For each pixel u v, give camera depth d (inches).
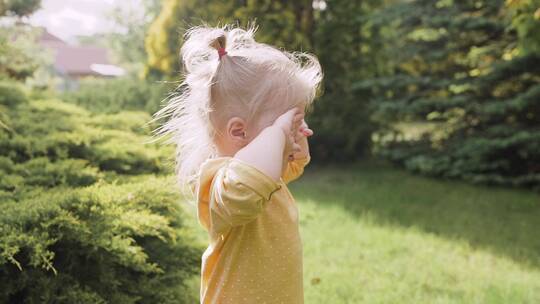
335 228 189.9
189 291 116.4
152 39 324.2
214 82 61.6
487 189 253.0
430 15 277.7
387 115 295.9
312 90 62.8
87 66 1262.3
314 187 261.3
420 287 137.6
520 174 261.3
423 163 276.7
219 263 62.0
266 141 54.8
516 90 269.1
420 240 177.5
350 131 312.0
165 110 70.2
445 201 232.4
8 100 190.4
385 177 283.3
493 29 268.1
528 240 179.8
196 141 65.3
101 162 142.2
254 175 52.7
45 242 81.2
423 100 278.1
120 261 89.0
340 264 155.5
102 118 182.9
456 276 145.9
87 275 92.7
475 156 261.7
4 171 119.4
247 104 60.2
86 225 88.1
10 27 278.1
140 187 107.3
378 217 205.6
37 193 103.0
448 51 278.1
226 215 54.3
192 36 66.2
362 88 299.6
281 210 63.1
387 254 163.3
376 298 129.9
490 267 153.3
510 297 129.2
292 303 63.0
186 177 67.8
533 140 242.7
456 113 286.2
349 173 296.2
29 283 85.4
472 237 182.4
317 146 319.9
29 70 292.5
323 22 307.4
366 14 304.5
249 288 60.7
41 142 139.8
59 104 196.9
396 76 291.0
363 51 313.4
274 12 291.0
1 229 81.4
